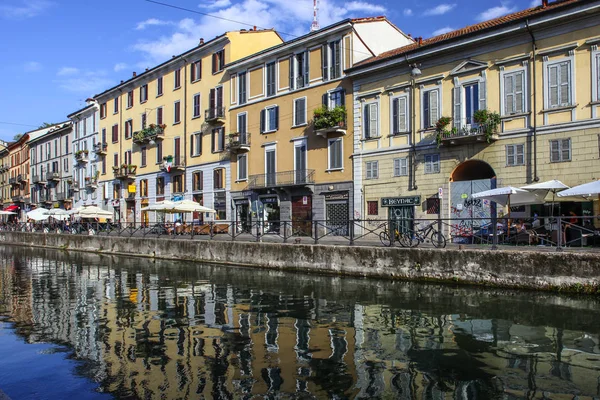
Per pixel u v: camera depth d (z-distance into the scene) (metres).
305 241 22.23
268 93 33.62
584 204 19.27
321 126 28.61
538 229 18.58
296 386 6.79
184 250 24.66
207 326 10.50
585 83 19.19
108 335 9.81
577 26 19.33
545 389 6.70
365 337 9.44
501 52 21.59
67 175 60.66
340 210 28.56
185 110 41.06
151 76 45.44
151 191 45.34
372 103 26.78
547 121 20.19
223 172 37.09
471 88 22.69
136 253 28.36
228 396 6.41
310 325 10.48
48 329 10.41
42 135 66.00
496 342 9.01
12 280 19.03
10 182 75.19
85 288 16.59
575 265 12.61
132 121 48.31
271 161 33.19
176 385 6.82
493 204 21.77
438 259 15.16
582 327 9.91
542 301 12.18
